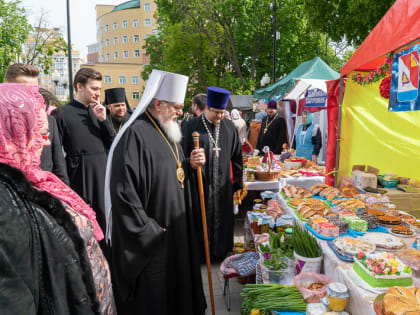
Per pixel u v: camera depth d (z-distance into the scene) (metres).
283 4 21.50
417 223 2.38
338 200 2.99
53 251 0.84
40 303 0.83
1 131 0.83
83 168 2.99
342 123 4.08
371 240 2.06
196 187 2.40
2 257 0.71
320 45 23.66
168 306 2.06
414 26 2.46
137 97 52.78
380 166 4.07
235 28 21.56
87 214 1.07
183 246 2.10
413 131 3.63
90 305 0.91
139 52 68.12
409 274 1.57
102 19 70.69
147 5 66.56
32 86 0.96
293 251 2.28
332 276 1.94
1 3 15.41
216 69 26.72
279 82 9.02
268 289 1.98
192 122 3.59
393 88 2.92
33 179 0.92
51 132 2.61
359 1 8.71
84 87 3.04
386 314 1.30
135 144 1.99
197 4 21.80
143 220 1.86
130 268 1.86
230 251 3.63
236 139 3.65
